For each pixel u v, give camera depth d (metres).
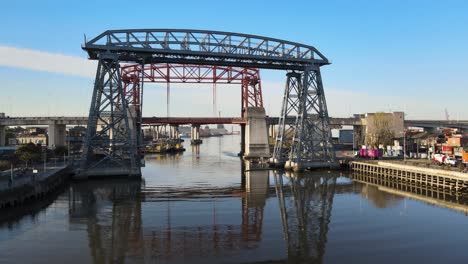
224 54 76.69
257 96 139.12
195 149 197.50
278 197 53.41
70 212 43.81
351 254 29.41
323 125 87.75
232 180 71.56
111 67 72.38
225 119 133.25
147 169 94.38
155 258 28.61
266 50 81.75
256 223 38.66
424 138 136.62
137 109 118.19
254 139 125.88
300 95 88.62
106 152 71.81
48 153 100.12
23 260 28.31
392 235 34.28
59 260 28.33
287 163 87.62
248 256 28.92
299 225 37.78
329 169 86.88
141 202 49.50
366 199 51.81
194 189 60.47
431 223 38.34
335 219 40.22
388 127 128.25
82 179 69.25
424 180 63.34
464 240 32.72
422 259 28.41
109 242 32.47
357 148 139.50
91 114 69.62
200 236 34.00
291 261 27.94
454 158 77.25
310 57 85.69
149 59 75.81
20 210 44.78
